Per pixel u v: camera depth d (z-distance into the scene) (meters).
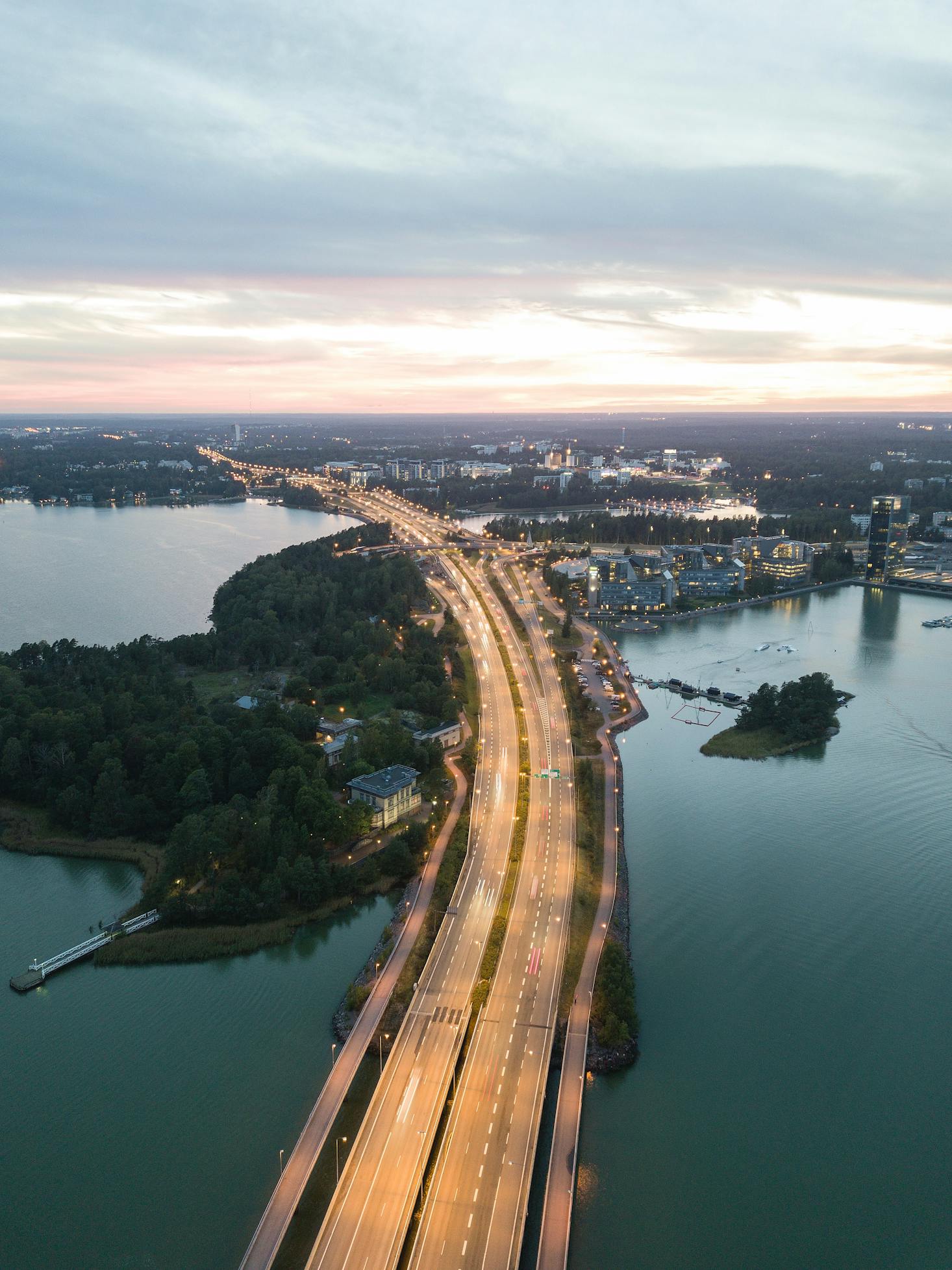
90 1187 168.25
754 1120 185.12
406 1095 182.88
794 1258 156.50
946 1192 170.50
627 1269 154.12
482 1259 148.38
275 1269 148.50
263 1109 185.62
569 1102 183.75
